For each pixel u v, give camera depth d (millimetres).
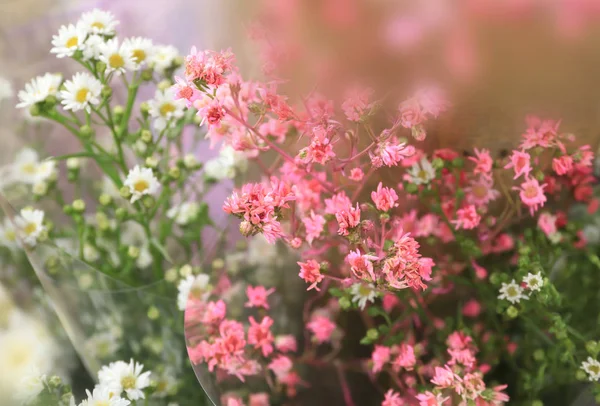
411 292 478
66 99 499
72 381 541
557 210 479
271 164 477
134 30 492
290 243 473
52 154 514
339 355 487
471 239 479
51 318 545
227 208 462
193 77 458
